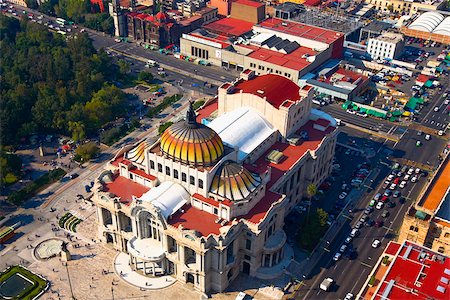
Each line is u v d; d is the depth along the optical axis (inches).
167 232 7101.4
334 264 7839.6
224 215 7185.0
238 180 7327.8
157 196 7342.5
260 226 7096.5
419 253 6638.8
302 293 7342.5
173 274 7573.8
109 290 7293.3
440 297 5935.0
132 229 7613.2
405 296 5944.9
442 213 7805.1
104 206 7637.8
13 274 7504.9
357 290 7396.7
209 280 7253.9
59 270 7613.2
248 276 7628.0
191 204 7539.4
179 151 7367.1
